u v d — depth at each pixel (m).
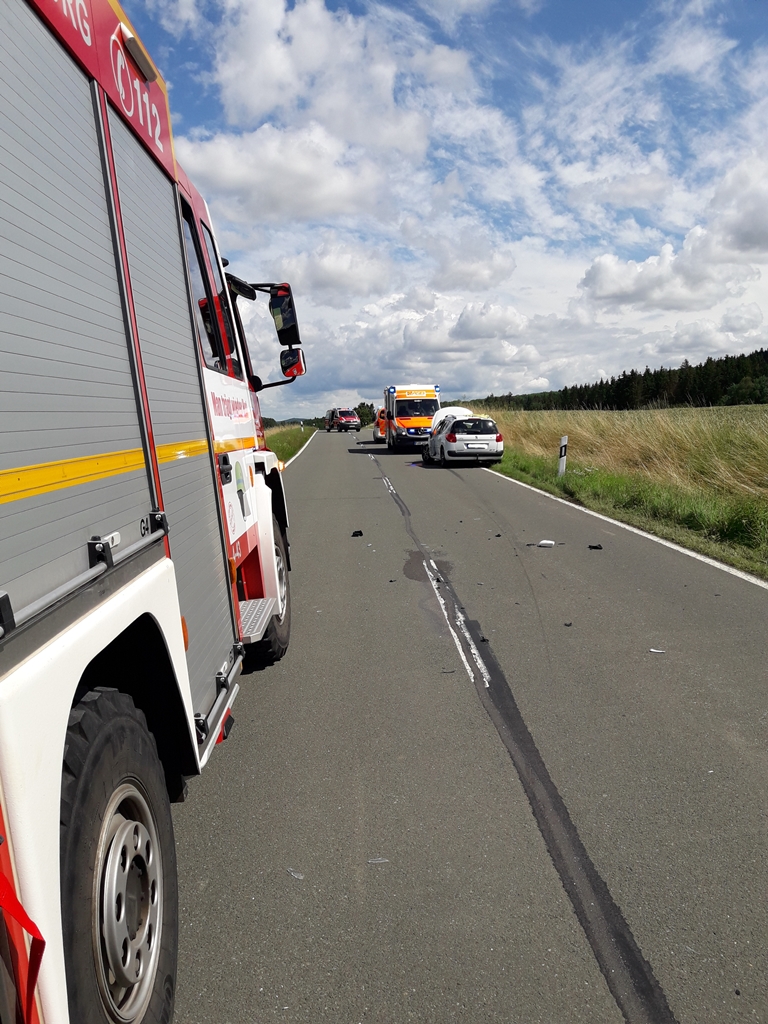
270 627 5.29
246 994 2.38
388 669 5.34
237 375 4.89
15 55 1.77
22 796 1.46
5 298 1.61
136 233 2.70
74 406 1.95
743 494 12.05
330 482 18.89
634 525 11.27
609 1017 2.25
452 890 2.87
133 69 2.78
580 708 4.57
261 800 3.58
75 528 1.90
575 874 2.95
